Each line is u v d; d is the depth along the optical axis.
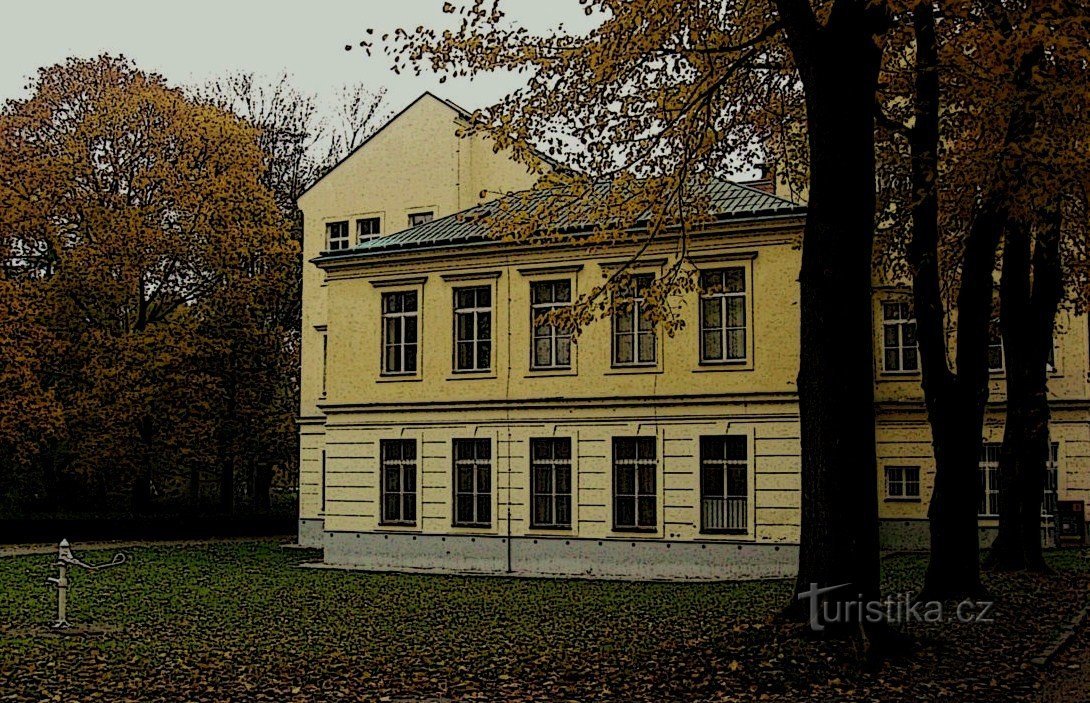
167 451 50.53
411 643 17.61
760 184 41.12
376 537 35.72
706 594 25.02
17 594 26.33
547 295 33.84
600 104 18.52
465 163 44.12
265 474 59.25
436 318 35.28
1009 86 16.70
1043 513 35.50
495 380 34.16
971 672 13.15
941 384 19.41
